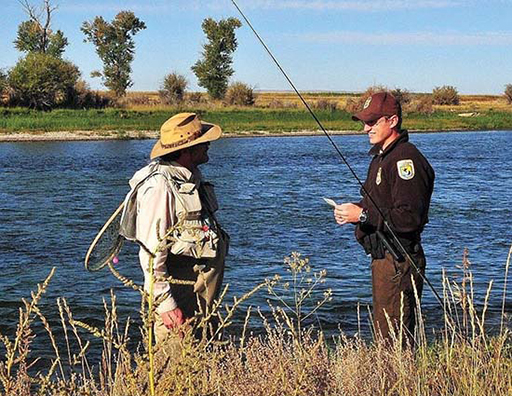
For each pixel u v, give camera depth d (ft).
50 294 32.12
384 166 15.31
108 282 34.27
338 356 13.50
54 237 47.26
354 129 199.82
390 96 15.61
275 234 48.01
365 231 15.49
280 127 200.54
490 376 12.39
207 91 260.21
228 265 38.22
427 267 37.50
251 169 100.22
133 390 8.89
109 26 270.26
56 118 202.90
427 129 208.23
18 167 102.58
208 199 14.69
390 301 15.30
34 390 16.37
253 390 10.93
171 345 10.19
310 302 29.73
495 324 23.80
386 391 12.30
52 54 263.49
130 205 13.79
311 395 11.27
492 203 63.16
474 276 34.73
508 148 137.59
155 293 13.32
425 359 12.69
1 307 30.14
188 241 13.93
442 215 55.93
